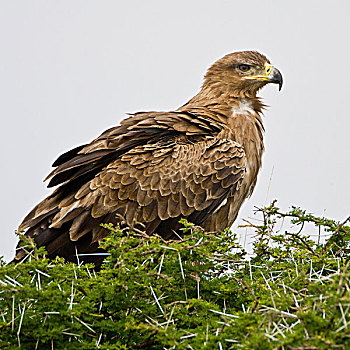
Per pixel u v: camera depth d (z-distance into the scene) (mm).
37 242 13766
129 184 14070
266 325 7742
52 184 14422
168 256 9766
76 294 9008
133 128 14719
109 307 9094
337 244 11648
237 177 14734
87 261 13734
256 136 15820
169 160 14398
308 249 11125
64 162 15000
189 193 14344
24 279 9133
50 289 8758
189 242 9930
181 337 8086
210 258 9852
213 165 14570
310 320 7316
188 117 15141
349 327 7172
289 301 8109
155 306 8969
